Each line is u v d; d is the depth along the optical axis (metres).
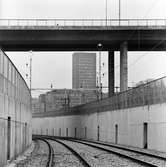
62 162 26.38
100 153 35.00
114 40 60.59
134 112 45.59
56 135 113.31
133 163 24.92
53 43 60.75
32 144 55.75
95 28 59.59
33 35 59.72
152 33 59.88
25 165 24.38
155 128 37.78
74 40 60.22
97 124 70.38
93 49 66.25
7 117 23.52
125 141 50.00
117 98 54.69
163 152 35.16
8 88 23.89
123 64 61.28
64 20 59.59
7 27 58.94
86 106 81.69
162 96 35.56
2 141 21.25
